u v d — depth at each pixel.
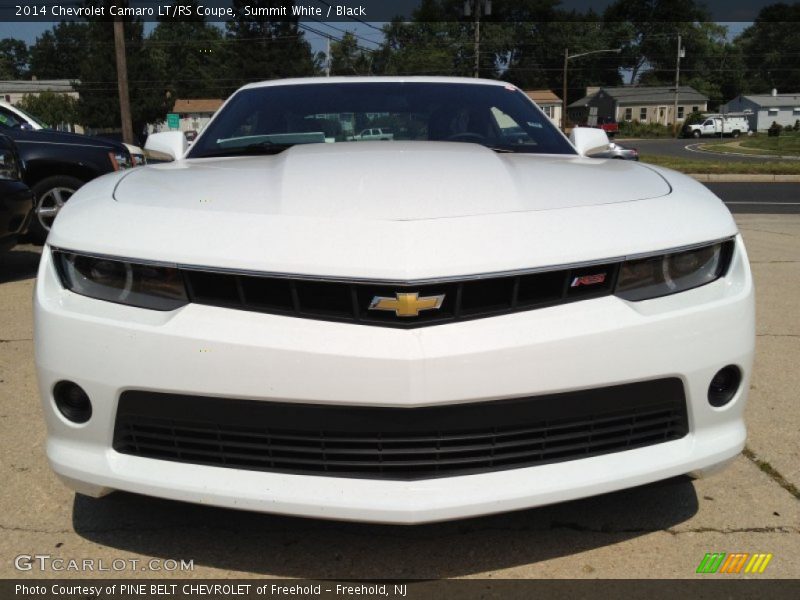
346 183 2.24
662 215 2.19
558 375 1.95
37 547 2.26
